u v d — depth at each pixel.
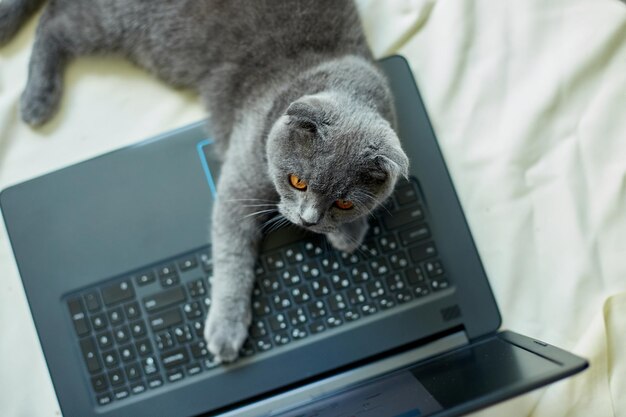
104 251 1.00
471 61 1.12
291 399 0.96
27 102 1.10
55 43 1.13
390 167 0.80
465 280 1.01
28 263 0.99
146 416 0.96
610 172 1.07
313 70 1.00
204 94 1.12
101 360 0.97
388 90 1.02
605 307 1.02
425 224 1.03
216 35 1.08
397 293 1.00
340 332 0.99
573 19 1.11
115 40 1.12
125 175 1.03
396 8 1.13
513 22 1.12
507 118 1.10
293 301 1.00
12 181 1.09
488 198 1.08
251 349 0.98
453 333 1.00
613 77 1.09
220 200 1.00
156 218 1.02
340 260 1.01
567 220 1.06
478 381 0.79
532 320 1.04
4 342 1.03
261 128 0.99
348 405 0.87
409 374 0.94
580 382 0.99
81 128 1.12
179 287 1.00
